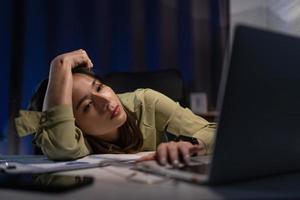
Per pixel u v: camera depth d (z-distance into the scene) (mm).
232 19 2631
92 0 2492
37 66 2400
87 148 945
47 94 900
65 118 857
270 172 517
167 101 1209
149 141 1174
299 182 483
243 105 430
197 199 385
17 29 2398
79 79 963
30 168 637
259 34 423
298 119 503
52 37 2426
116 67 2512
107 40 2502
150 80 1612
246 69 418
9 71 2383
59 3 2439
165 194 410
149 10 2576
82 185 455
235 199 385
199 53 2609
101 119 959
